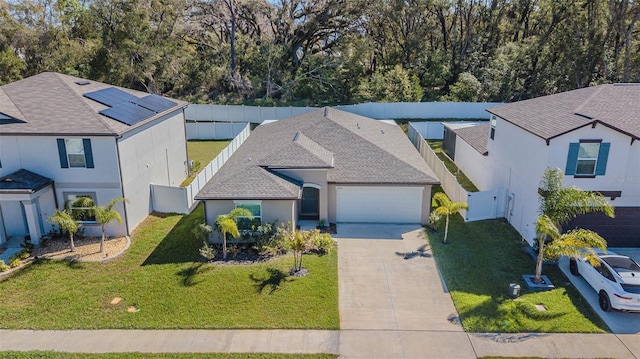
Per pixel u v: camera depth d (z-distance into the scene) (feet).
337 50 171.53
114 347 42.14
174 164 86.53
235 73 166.20
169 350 41.68
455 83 156.46
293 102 158.71
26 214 61.57
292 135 78.18
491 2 166.40
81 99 68.39
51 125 61.87
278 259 58.65
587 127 55.67
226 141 126.72
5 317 47.01
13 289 52.39
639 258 57.52
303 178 66.95
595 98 64.34
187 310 47.83
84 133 60.95
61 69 147.02
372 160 72.13
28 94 67.82
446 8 160.35
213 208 62.23
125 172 65.51
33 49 147.64
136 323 45.70
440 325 45.32
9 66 136.26
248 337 43.55
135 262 58.39
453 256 59.52
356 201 69.46
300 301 49.11
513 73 149.38
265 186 62.23
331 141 77.30
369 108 134.72
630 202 58.80
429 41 183.21
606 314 46.52
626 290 44.98
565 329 44.11
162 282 53.26
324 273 54.90
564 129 56.24
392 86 144.87
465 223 70.18
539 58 153.28
